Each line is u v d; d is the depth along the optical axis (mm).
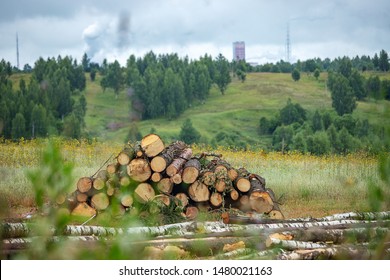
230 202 25703
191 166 25156
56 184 5250
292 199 32188
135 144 24750
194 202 25422
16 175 28953
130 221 6852
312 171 39188
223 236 17297
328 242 17172
